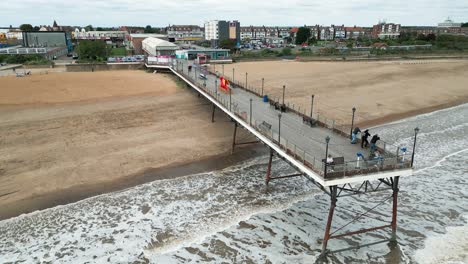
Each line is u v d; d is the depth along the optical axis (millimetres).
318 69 90500
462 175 32875
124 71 85688
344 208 27359
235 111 34281
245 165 34469
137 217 25531
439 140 41750
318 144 26047
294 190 29797
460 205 28000
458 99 62188
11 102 53719
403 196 29266
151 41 114438
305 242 23328
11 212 25812
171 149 37719
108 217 25484
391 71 87875
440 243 23516
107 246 22484
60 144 38344
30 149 36906
